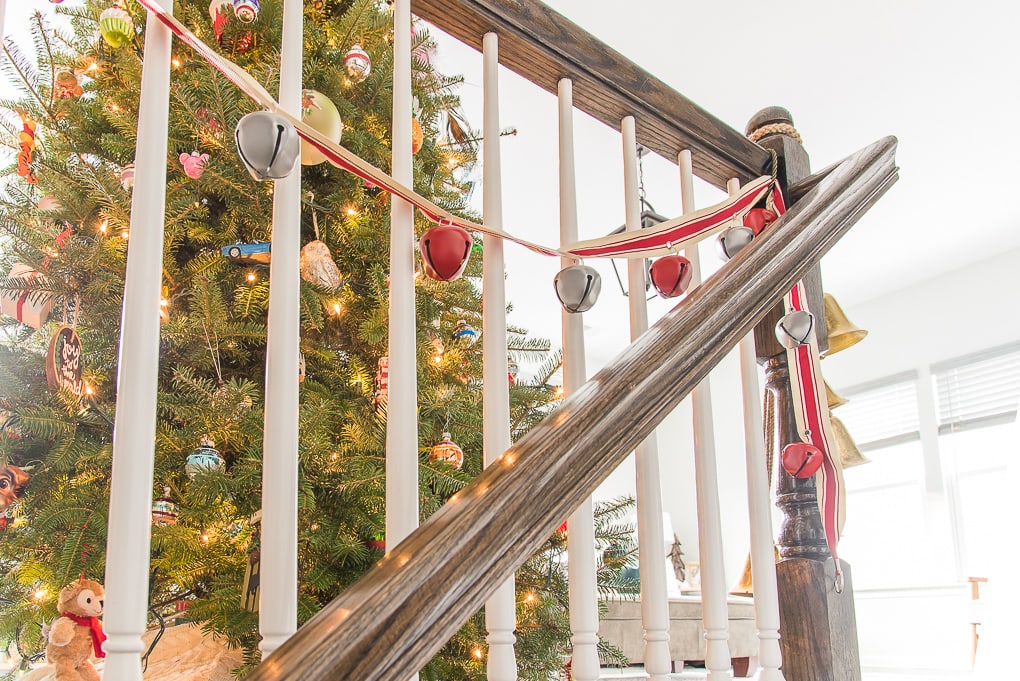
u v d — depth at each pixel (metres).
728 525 6.45
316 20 1.85
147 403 0.63
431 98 1.87
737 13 3.30
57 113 1.67
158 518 1.31
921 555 5.52
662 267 0.99
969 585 4.78
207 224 1.65
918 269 5.61
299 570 1.36
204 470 1.28
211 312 1.42
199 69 1.52
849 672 1.12
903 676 4.24
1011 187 4.56
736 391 6.62
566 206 1.02
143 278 0.65
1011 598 2.60
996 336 5.36
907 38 3.45
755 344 1.27
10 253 1.56
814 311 1.31
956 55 3.55
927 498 5.55
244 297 1.51
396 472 0.75
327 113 0.85
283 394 0.68
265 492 0.66
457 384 1.73
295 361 0.69
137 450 0.62
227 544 1.32
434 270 0.79
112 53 1.68
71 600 1.14
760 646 1.07
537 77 1.08
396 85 0.87
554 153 4.18
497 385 0.87
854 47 3.50
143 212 0.66
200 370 1.55
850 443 1.57
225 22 1.58
